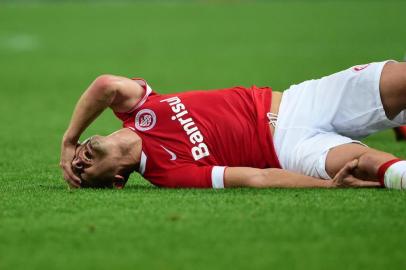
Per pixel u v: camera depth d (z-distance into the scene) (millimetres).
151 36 69375
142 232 14742
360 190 17266
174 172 18219
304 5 88250
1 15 84250
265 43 63125
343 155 17578
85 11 87688
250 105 18750
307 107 18578
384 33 65000
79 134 18766
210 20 79062
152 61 55938
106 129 31109
